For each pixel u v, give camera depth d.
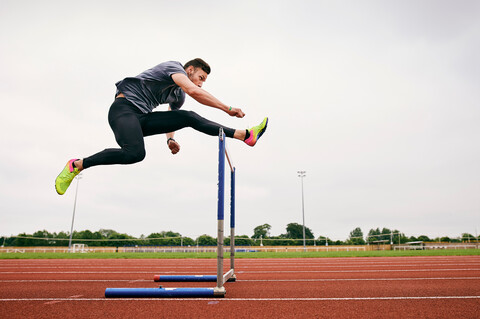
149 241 63.34
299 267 7.11
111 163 2.85
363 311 2.37
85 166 2.84
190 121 3.08
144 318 2.19
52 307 2.59
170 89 3.21
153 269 6.82
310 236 76.31
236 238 54.44
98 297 3.07
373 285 3.82
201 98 2.89
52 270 6.64
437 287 3.60
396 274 5.13
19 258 12.60
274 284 3.99
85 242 60.09
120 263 9.23
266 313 2.32
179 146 3.67
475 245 32.75
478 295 3.05
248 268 6.90
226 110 2.97
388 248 33.12
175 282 4.44
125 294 3.00
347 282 4.14
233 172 4.54
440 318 2.16
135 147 2.81
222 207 3.08
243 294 3.18
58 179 2.76
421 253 14.60
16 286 3.98
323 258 11.77
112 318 2.20
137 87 2.98
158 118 3.03
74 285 4.07
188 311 2.40
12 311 2.44
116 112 2.90
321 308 2.48
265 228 67.12
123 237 63.78
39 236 58.88
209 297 2.97
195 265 8.17
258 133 3.28
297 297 2.98
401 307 2.51
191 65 3.28
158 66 3.06
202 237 64.69
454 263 7.87
